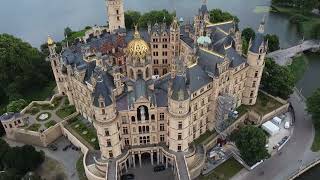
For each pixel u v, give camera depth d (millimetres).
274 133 164750
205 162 149750
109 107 127688
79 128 161375
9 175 136000
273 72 179500
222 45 159375
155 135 145000
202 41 160250
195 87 138625
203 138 155250
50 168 151250
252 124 168250
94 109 129000
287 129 168750
